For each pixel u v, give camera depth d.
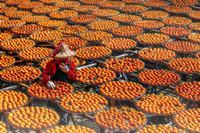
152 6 17.67
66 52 10.23
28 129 8.27
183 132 8.23
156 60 11.72
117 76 11.15
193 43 13.25
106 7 17.44
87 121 9.72
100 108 9.09
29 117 8.66
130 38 13.95
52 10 16.80
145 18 16.05
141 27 14.77
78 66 11.47
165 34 14.09
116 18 15.81
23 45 12.75
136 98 9.59
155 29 14.79
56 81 10.28
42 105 9.80
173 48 12.64
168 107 9.14
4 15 16.23
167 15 16.30
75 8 17.33
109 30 14.45
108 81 10.43
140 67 11.20
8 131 8.43
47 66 10.25
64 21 15.59
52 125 8.39
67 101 9.36
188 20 15.68
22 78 10.46
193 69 11.06
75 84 10.98
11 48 12.48
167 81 10.42
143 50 12.43
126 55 12.55
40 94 9.64
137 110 9.16
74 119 9.64
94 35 13.78
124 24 15.55
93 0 18.48
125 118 8.71
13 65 11.55
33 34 13.83
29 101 9.58
